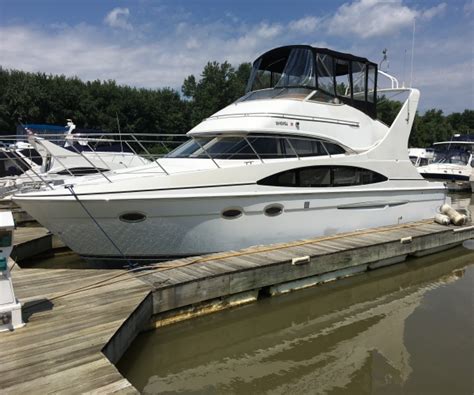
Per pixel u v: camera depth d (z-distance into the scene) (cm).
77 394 329
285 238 770
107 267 683
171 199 633
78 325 444
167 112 5419
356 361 507
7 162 1600
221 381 467
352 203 855
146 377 473
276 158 758
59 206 600
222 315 608
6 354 384
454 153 2561
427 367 483
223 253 700
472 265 911
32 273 618
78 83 5025
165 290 551
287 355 525
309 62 852
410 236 866
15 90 4234
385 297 721
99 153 1327
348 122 862
